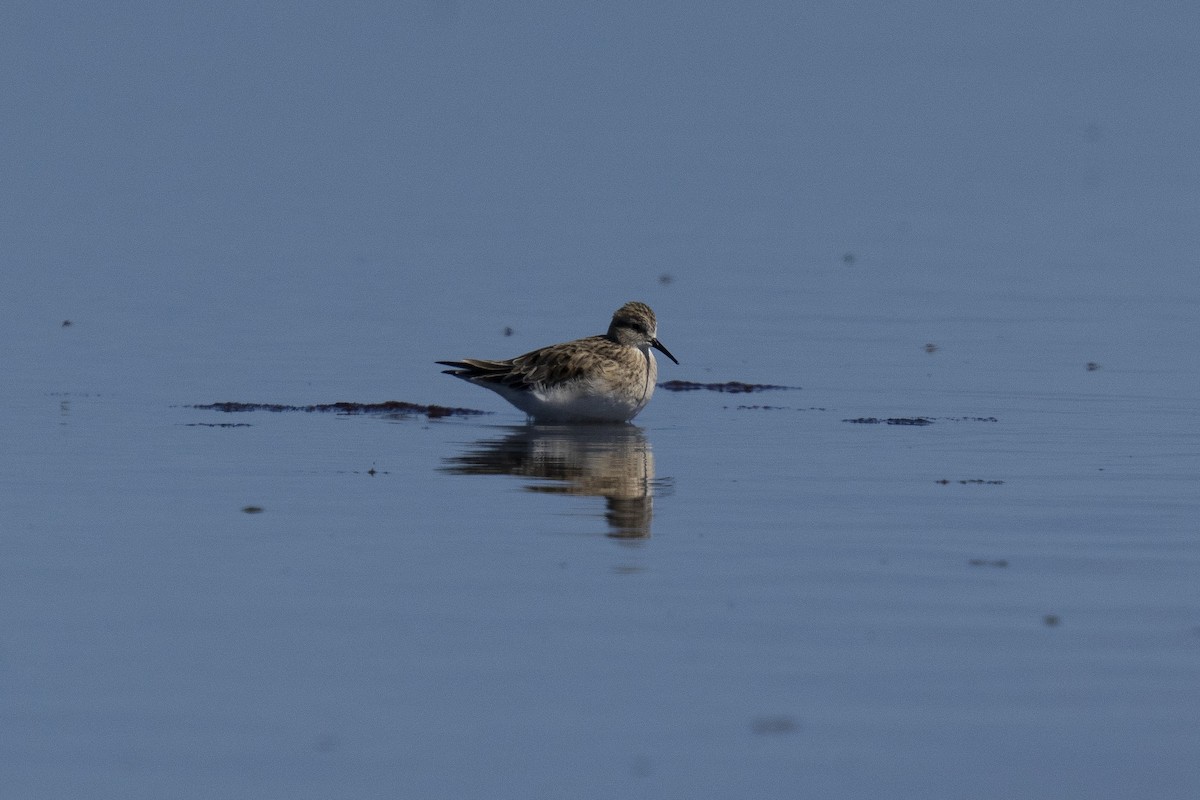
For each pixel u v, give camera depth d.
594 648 10.71
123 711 9.69
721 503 14.70
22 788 8.77
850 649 10.70
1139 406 19.67
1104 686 10.09
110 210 36.66
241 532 13.49
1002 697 9.91
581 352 18.75
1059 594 11.88
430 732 9.42
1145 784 8.82
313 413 19.02
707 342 24.03
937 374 21.73
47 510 14.17
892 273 30.09
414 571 12.40
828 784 8.83
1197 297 27.52
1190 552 13.03
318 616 11.30
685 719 9.60
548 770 8.98
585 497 14.92
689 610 11.49
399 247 32.44
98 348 22.48
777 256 31.95
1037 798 8.70
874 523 13.96
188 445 17.06
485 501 14.72
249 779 8.87
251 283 28.11
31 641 10.78
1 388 19.91
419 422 18.77
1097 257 31.80
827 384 21.20
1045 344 23.70
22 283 27.55
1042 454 16.98
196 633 10.95
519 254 31.78
